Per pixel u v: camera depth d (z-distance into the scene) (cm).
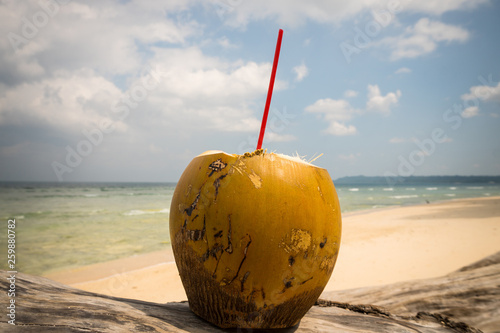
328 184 169
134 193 4762
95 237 1123
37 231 1257
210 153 169
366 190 6681
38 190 5491
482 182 13762
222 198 151
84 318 132
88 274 670
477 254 691
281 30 173
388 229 1159
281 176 154
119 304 162
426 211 1833
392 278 570
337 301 271
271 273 150
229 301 157
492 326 226
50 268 721
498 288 269
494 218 1353
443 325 229
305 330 174
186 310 185
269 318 162
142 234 1184
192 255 158
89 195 4131
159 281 614
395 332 193
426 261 665
